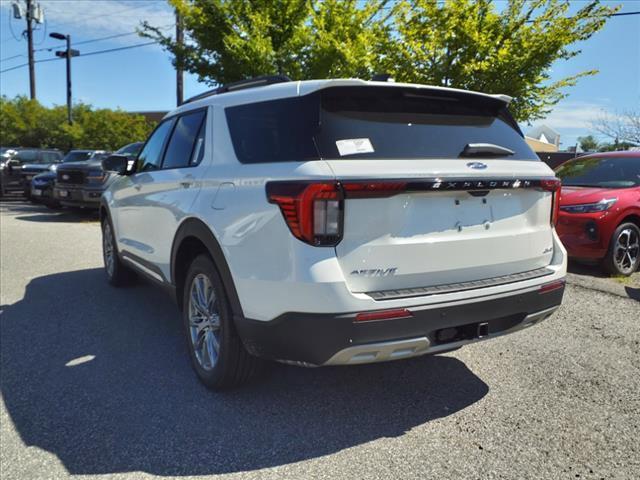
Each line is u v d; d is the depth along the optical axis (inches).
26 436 113.7
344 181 98.9
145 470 101.5
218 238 119.5
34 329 181.3
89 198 454.0
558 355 157.9
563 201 261.6
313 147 105.2
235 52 416.5
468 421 119.8
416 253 106.6
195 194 135.3
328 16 422.6
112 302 213.3
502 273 120.8
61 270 271.1
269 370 133.4
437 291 106.7
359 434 114.4
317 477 99.2
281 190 102.6
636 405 127.0
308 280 98.6
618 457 105.7
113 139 1087.6
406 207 105.3
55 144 1219.9
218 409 125.0
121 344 167.5
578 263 286.4
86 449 108.6
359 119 111.9
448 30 383.6
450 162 111.0
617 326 183.0
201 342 137.9
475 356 157.5
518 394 133.1
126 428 116.5
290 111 113.7
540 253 128.8
